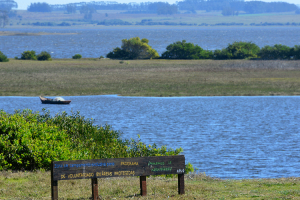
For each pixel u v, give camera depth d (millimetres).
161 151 60312
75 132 68938
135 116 138250
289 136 106938
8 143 50219
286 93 195000
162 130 114812
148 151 61000
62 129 67250
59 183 43000
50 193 38781
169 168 36188
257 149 91188
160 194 37500
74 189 40469
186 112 146750
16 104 165000
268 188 40625
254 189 40281
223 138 104312
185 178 48688
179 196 36125
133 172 35156
